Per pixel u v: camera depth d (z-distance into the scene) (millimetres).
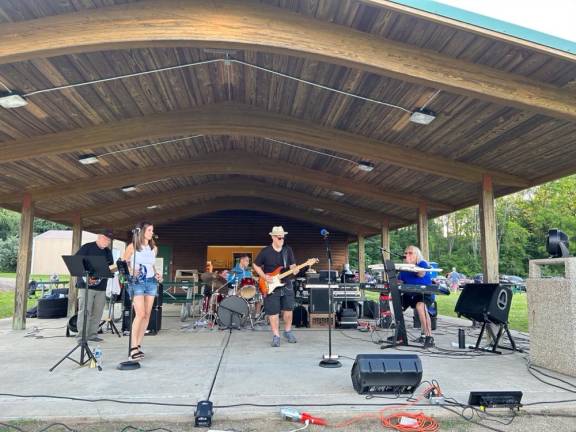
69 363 4320
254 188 11172
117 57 4336
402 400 3057
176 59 4609
